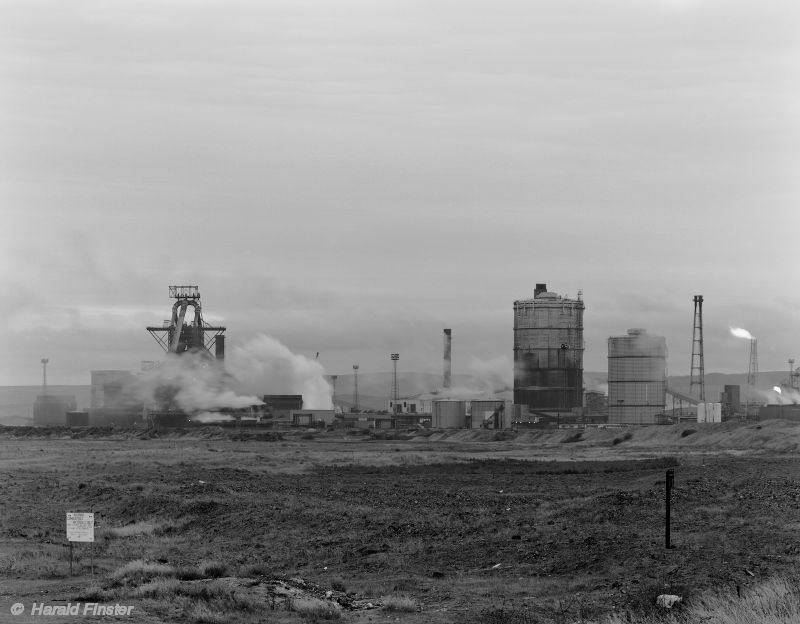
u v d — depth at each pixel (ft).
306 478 382.42
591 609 129.49
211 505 252.83
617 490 290.15
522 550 176.04
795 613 114.42
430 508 254.68
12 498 296.92
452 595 145.38
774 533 171.01
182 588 141.49
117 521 252.62
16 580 155.63
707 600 124.26
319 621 125.59
